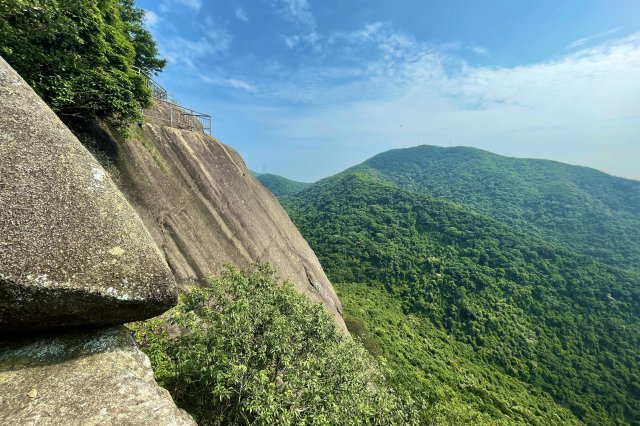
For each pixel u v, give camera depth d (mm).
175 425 3070
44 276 3004
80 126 8633
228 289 6770
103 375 3258
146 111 13953
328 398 5383
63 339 3467
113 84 8672
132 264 3596
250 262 13172
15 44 6152
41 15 6152
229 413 5238
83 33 8031
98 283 3287
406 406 8883
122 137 10000
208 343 5332
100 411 2928
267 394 4719
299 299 7965
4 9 5535
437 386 26312
